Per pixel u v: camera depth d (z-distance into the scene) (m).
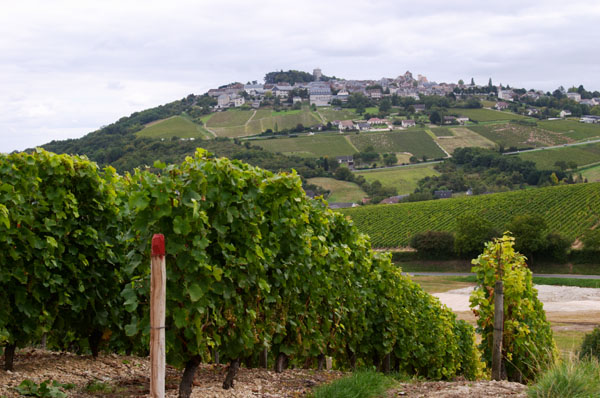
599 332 13.70
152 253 4.29
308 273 8.21
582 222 68.00
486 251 10.19
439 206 83.06
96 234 7.40
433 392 6.65
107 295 7.61
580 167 142.00
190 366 5.60
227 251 6.12
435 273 63.22
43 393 5.42
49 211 7.13
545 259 61.19
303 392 6.50
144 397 5.57
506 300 9.90
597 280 48.84
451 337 14.76
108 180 7.86
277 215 7.22
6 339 6.42
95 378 6.50
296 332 7.98
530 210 75.62
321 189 119.44
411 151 168.12
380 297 11.22
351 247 10.31
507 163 139.88
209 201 5.71
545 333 11.29
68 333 8.30
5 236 6.25
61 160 7.25
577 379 5.93
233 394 6.10
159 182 5.18
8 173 6.80
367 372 7.41
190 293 5.25
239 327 6.23
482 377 18.78
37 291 6.82
